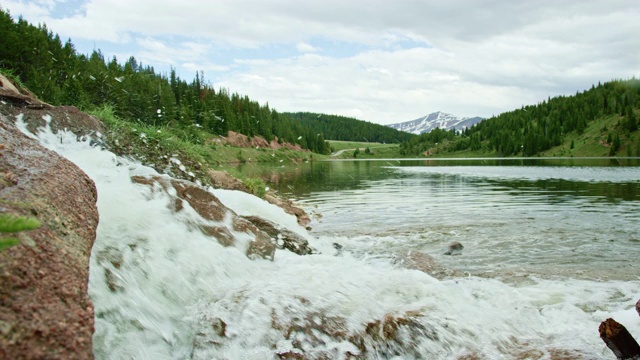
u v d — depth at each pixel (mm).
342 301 5656
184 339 4699
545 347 5238
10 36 50500
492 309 6434
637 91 186500
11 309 2543
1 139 4531
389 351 4988
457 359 4980
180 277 5477
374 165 87062
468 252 10727
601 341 5418
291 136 146125
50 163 4539
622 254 10367
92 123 10508
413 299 6211
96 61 91312
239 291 5570
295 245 9617
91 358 2859
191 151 14477
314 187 31609
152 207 6629
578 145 150500
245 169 53219
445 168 67688
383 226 14734
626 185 29766
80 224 3973
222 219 7594
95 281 4613
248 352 4582
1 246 2711
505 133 174000
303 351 4664
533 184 31953
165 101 77938
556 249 10953
